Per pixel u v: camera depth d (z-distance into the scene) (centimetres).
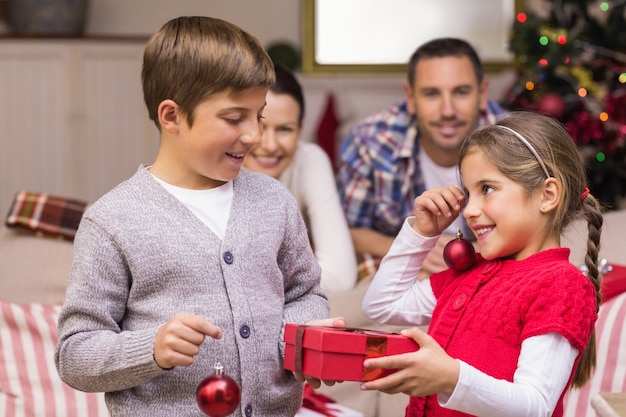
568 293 144
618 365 208
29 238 293
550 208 151
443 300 162
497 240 152
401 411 236
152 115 157
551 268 148
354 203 310
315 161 288
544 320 142
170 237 150
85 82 457
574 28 375
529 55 368
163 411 148
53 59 454
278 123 264
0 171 454
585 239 231
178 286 149
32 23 452
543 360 141
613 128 354
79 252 150
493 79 474
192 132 150
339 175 316
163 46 152
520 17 378
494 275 154
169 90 151
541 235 153
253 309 153
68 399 237
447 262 164
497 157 151
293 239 165
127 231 149
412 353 134
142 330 142
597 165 352
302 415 224
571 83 364
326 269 271
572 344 142
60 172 459
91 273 148
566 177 153
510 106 371
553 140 154
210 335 135
